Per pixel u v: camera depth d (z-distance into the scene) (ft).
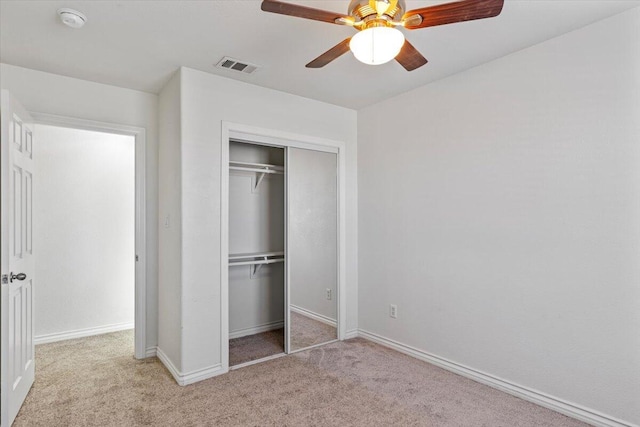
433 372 9.55
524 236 8.17
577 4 6.48
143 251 10.53
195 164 9.17
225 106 9.73
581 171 7.31
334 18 5.49
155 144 10.84
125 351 11.16
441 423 7.22
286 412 7.60
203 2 6.39
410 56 6.45
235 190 12.39
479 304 9.02
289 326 10.97
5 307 6.83
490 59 8.70
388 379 9.14
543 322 7.86
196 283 9.12
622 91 6.78
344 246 12.17
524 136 8.17
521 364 8.21
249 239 12.68
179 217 8.98
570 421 7.27
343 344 11.68
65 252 12.49
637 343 6.63
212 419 7.33
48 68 9.12
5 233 6.85
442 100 9.87
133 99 10.56
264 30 7.36
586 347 7.23
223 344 9.52
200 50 8.21
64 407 7.79
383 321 11.58
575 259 7.39
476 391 8.52
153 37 7.62
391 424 7.18
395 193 11.21
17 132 7.73
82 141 12.95
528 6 6.52
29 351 8.54
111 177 13.44
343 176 12.20
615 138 6.87
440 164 9.92
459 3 4.92
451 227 9.64
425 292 10.30
